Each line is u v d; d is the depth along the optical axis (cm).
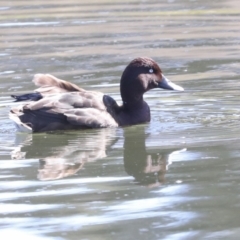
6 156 1145
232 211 869
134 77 1391
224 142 1188
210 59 1983
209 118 1379
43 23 2664
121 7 3059
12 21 2716
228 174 1011
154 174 1023
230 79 1736
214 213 859
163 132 1288
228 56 2011
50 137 1268
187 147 1166
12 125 1358
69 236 800
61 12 2925
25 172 1049
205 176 1005
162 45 2202
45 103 1305
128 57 2023
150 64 1414
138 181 991
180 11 2903
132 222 839
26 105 1301
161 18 2738
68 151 1167
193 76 1786
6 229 826
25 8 3055
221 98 1548
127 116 1369
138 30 2478
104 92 1622
